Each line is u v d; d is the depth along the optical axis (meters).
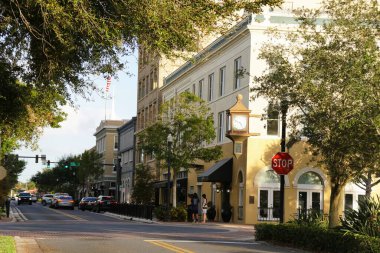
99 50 12.05
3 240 15.89
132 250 16.31
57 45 11.64
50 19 10.39
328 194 35.94
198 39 11.61
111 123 94.06
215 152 38.09
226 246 18.55
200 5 10.95
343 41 16.33
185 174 49.75
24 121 18.03
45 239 19.52
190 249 16.94
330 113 16.19
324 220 20.59
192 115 38.19
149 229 27.58
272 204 35.84
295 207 35.75
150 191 48.44
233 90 38.59
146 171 49.38
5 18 10.77
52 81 13.17
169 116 41.00
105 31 10.32
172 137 38.59
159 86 60.22
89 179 87.62
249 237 23.56
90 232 23.81
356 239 14.79
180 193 49.34
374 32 16.34
